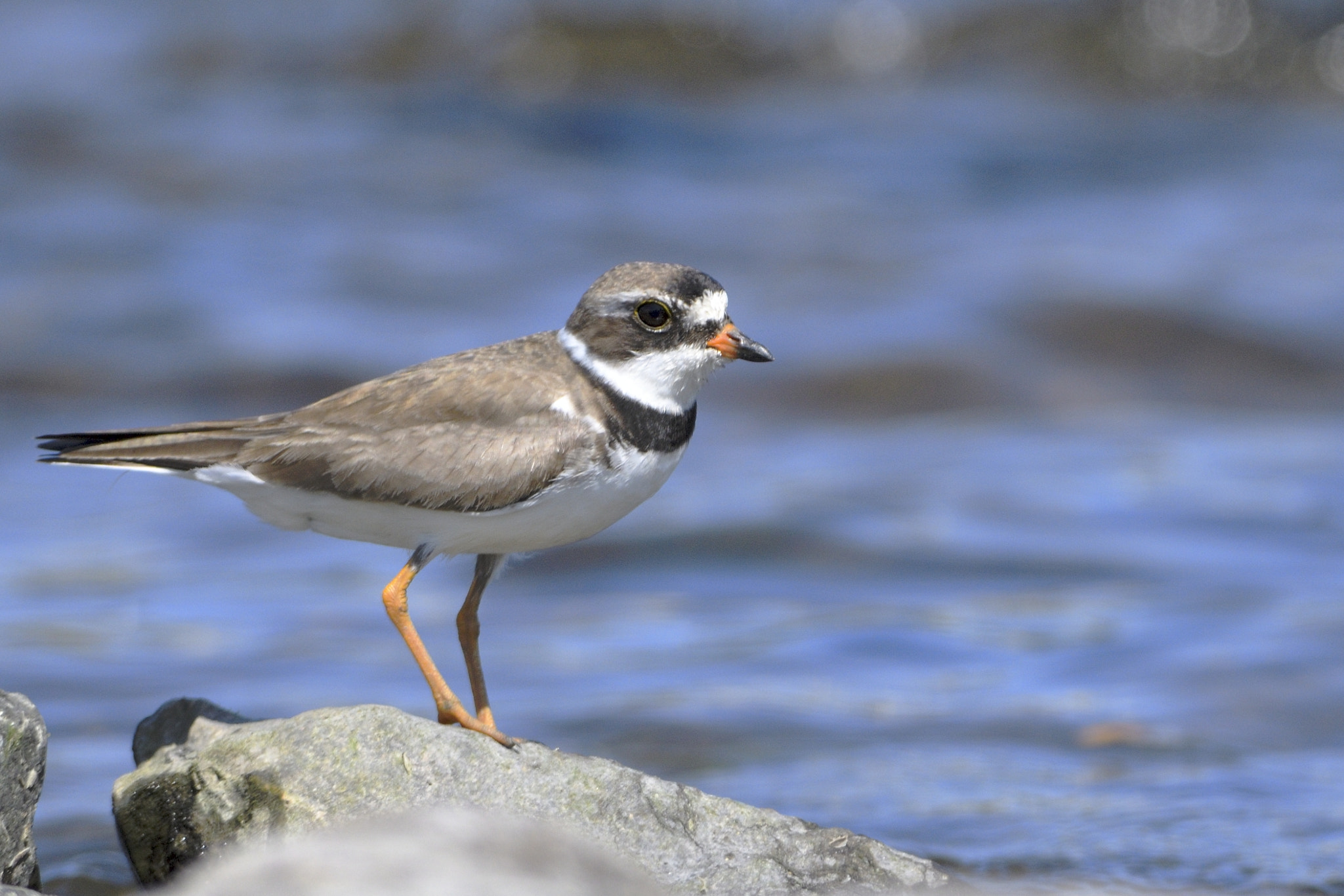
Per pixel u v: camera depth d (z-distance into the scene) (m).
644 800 7.28
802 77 36.06
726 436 19.53
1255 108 34.09
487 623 13.91
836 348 21.55
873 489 17.28
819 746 10.92
